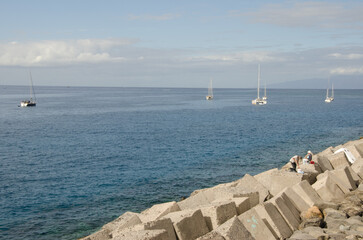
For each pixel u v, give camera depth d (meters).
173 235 9.26
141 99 176.50
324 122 67.50
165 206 11.85
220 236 8.38
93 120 74.06
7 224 19.06
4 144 44.50
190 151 38.66
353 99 180.88
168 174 28.89
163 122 69.25
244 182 14.38
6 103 138.00
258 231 10.05
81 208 21.34
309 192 13.38
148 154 37.38
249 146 41.31
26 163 33.75
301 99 181.75
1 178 28.44
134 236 7.92
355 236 9.88
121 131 56.25
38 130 58.16
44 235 17.64
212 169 30.22
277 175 14.72
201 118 76.94
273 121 69.69
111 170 30.69
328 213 11.94
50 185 26.41
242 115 84.06
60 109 106.50
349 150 21.88
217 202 11.13
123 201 22.44
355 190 14.26
